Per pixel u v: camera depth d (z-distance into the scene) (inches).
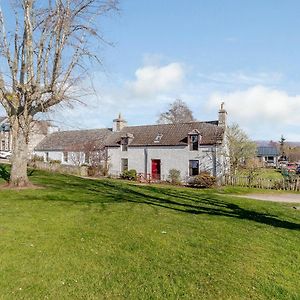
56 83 708.7
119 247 356.2
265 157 3462.1
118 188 857.5
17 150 751.7
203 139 1542.8
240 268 317.4
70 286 263.4
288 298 267.4
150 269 302.4
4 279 267.6
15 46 716.7
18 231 389.4
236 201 763.4
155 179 1627.7
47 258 313.7
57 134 2361.0
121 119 1952.5
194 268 309.9
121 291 260.1
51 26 711.7
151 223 467.8
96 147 1905.8
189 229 446.6
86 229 416.2
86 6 732.0
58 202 589.9
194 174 1552.7
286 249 387.9
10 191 680.4
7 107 733.9
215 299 257.0
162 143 1649.9
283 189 1280.8
